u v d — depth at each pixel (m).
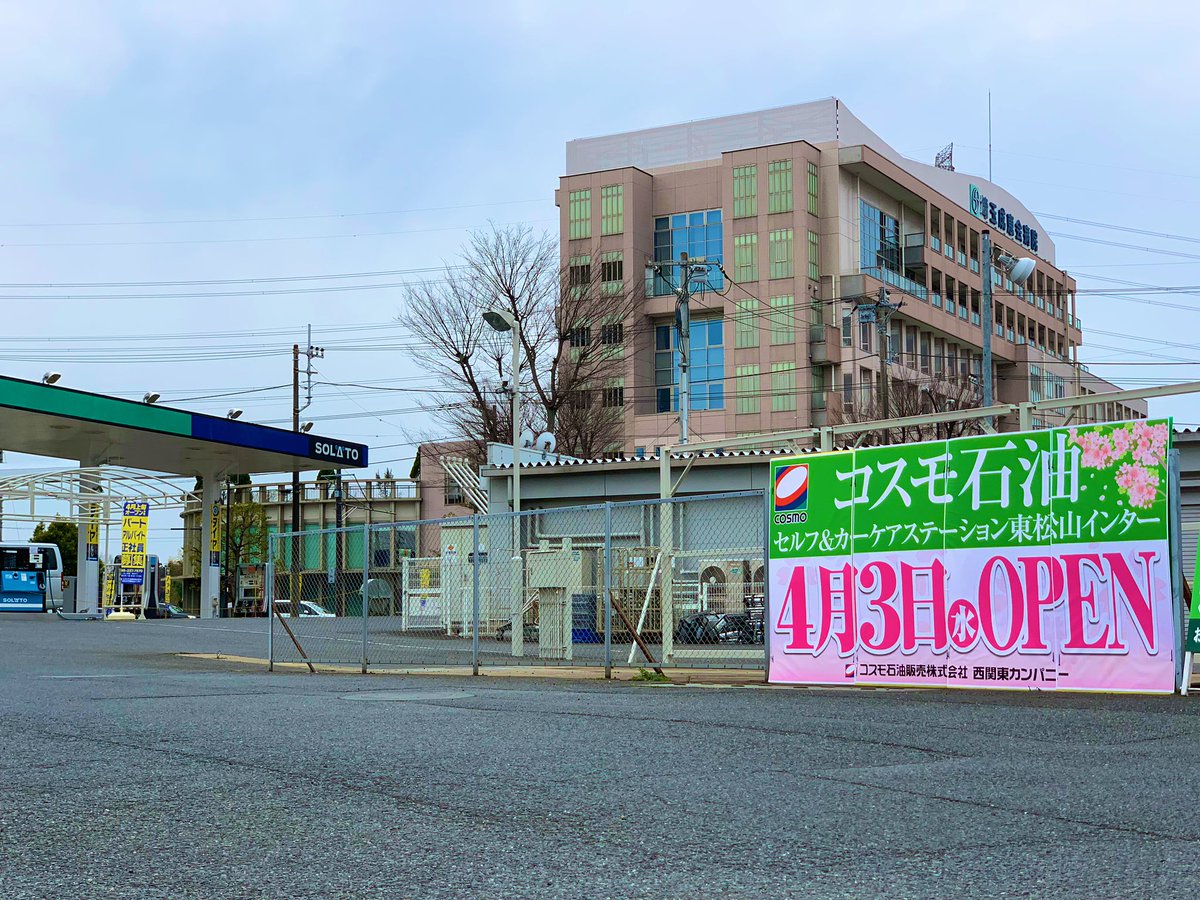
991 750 7.74
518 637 16.88
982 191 80.69
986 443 12.07
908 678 12.36
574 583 17.16
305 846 5.14
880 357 62.25
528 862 4.85
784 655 13.30
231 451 43.94
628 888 4.47
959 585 12.12
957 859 4.84
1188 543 13.99
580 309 60.22
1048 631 11.54
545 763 7.24
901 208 71.38
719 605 15.66
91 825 5.57
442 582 20.52
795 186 63.97
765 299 64.19
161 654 21.41
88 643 24.64
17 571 51.88
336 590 18.30
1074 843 5.09
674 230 67.94
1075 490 11.48
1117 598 11.17
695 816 5.68
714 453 30.00
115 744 8.14
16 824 5.60
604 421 58.50
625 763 7.24
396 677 15.41
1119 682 11.10
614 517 29.78
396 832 5.39
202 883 4.57
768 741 8.20
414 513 75.50
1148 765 7.06
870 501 12.82
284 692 12.38
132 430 38.84
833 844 5.11
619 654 16.28
